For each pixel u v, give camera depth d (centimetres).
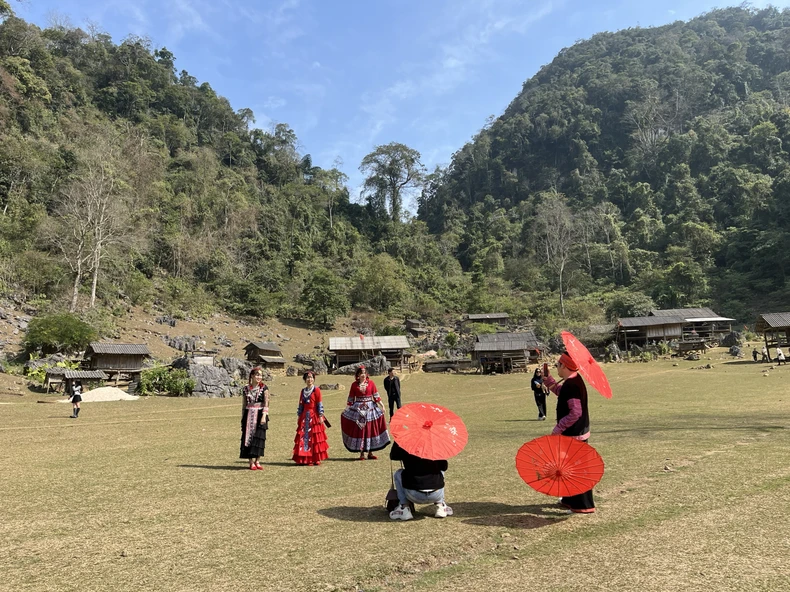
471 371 4509
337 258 8694
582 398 502
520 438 1030
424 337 6431
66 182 5322
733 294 6762
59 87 7000
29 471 763
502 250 10044
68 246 4747
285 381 3728
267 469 766
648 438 893
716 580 322
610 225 9194
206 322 5628
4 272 4234
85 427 1432
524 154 13325
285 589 328
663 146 10844
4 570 369
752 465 639
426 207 13725
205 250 6831
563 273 8531
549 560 368
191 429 1380
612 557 368
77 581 346
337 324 6794
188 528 465
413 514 501
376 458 857
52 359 3097
